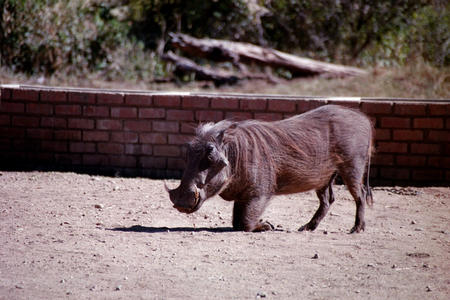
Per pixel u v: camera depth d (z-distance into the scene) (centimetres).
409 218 1295
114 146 1759
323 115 1207
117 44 3091
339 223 1262
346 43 3253
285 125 1178
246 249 1016
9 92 1808
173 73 2889
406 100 1734
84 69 2950
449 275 890
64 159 1794
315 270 909
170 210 1338
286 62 2727
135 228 1166
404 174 1656
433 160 1639
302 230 1191
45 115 1794
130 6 3491
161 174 1739
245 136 1127
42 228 1145
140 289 823
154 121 1728
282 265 932
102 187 1559
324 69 2717
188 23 3506
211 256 974
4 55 2875
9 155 1827
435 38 3006
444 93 2419
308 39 3344
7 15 2878
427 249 1030
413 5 3222
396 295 803
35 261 945
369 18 3234
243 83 2680
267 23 3481
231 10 3494
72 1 3062
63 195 1453
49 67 2920
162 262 941
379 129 1656
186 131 1716
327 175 1202
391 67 2841
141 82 2848
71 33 2981
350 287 834
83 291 816
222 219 1284
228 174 1102
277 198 1505
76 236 1090
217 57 2741
